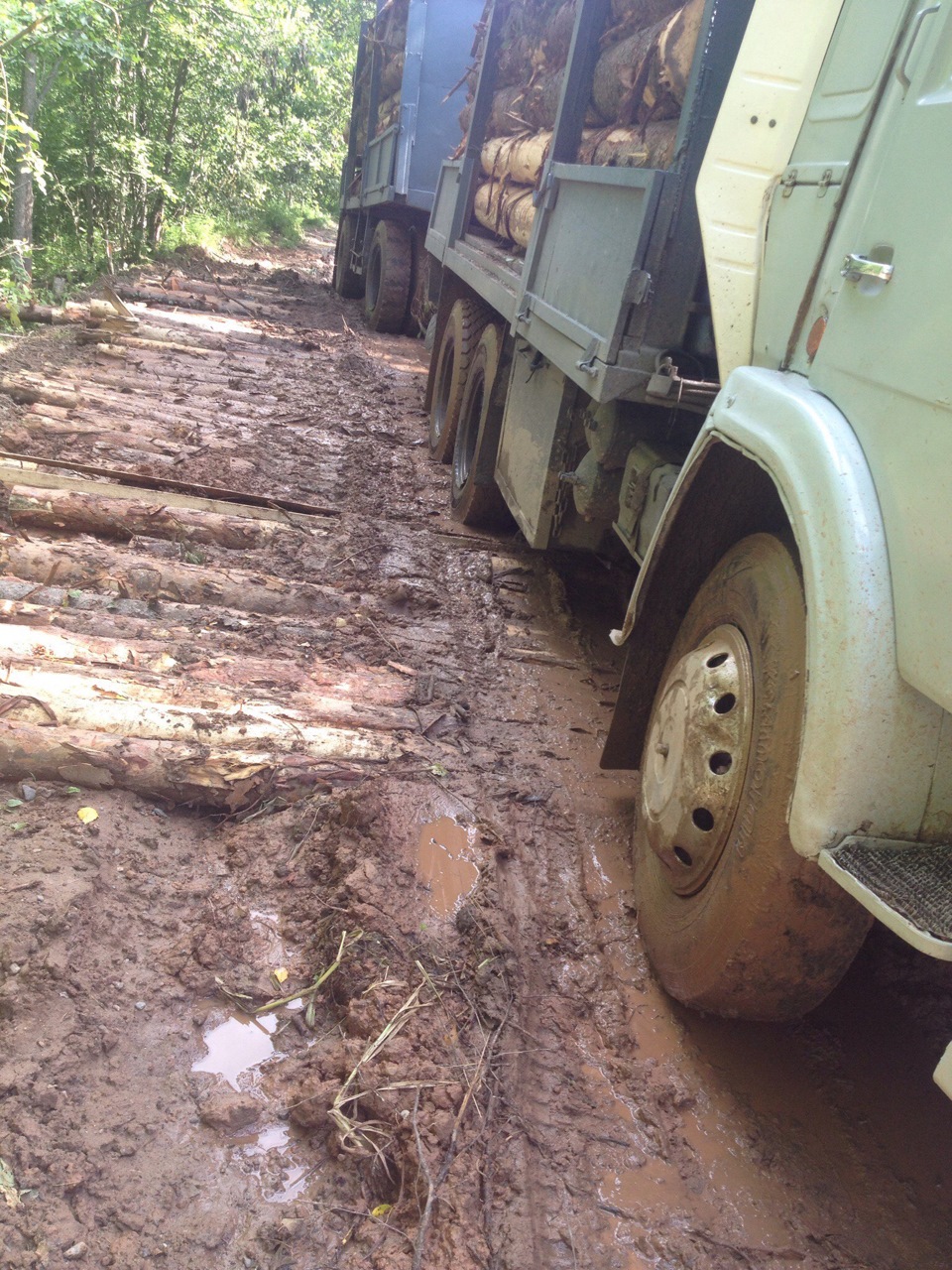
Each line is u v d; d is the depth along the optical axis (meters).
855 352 1.97
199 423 6.79
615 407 3.68
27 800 2.84
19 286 9.95
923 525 1.69
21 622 3.63
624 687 3.03
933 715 1.76
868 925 2.06
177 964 2.45
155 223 16.92
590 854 3.12
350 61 24.61
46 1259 1.73
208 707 3.26
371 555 5.13
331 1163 2.04
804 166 2.33
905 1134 2.27
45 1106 2.01
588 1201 2.00
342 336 11.43
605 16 4.38
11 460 5.24
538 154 5.32
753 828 2.06
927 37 1.91
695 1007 2.37
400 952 2.51
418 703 3.75
